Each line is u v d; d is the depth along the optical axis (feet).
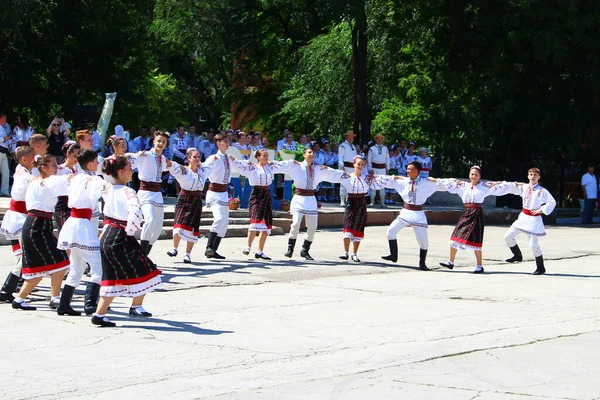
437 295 38.45
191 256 49.29
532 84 94.43
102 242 29.76
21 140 68.03
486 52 91.50
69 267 32.71
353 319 31.94
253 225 48.88
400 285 41.39
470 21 91.35
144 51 107.65
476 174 46.88
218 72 144.36
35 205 31.99
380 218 74.90
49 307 33.09
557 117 91.50
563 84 94.02
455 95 93.71
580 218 90.79
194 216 46.11
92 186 30.78
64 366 24.20
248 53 141.28
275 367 24.39
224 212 47.96
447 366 24.58
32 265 32.07
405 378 23.15
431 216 78.74
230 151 68.13
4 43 90.53
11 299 34.01
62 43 94.63
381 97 116.78
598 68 92.22
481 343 27.71
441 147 94.53
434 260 52.16
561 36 88.38
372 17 96.58
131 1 103.91
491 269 48.70
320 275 43.88
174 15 136.87
